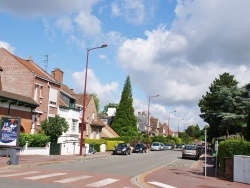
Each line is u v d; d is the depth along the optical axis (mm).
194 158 45344
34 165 25234
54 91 46906
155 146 72688
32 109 39719
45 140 36656
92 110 66125
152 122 137500
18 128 26828
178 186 17391
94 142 52094
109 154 46406
